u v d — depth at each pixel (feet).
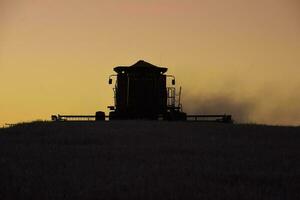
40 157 175.11
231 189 123.65
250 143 228.84
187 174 143.54
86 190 122.83
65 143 227.40
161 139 241.96
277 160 172.24
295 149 207.10
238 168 154.61
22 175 140.26
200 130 287.69
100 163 161.89
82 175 140.97
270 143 229.86
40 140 237.04
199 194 118.52
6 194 119.44
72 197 117.08
